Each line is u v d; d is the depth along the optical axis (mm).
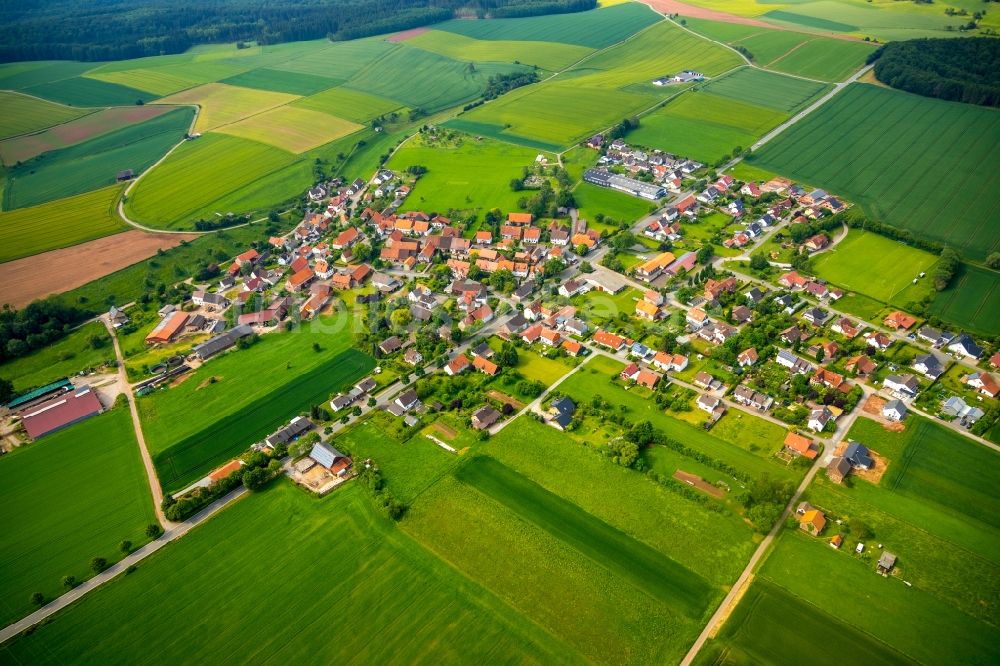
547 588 108875
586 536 117625
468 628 103250
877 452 133375
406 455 138500
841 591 105812
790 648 97625
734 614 102875
